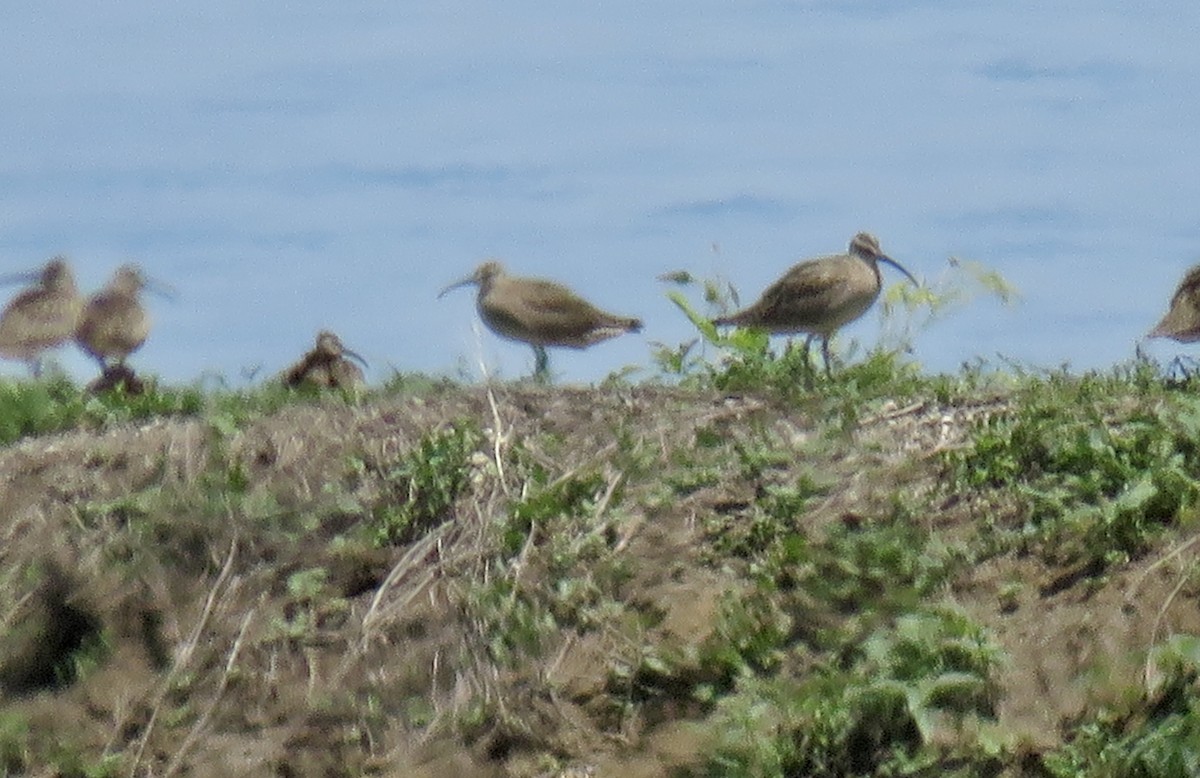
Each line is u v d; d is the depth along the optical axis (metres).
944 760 12.48
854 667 13.18
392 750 13.77
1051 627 13.28
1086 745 12.36
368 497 15.19
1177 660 12.58
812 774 12.66
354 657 14.23
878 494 14.59
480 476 15.16
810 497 14.68
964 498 14.51
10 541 15.36
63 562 15.09
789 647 13.64
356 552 14.81
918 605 13.58
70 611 14.95
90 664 14.67
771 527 14.41
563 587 14.20
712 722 13.21
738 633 13.68
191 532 15.10
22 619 14.91
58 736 14.36
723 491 14.86
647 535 14.57
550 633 13.99
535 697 13.71
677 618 13.96
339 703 14.05
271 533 15.05
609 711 13.59
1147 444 14.50
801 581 13.97
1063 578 13.70
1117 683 12.67
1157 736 12.15
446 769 13.53
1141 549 13.77
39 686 14.77
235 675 14.36
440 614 14.33
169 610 14.80
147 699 14.40
